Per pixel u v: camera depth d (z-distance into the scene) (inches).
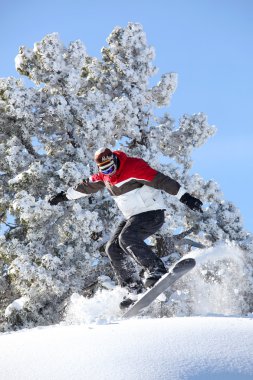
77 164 752.3
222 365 176.7
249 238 831.1
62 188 726.5
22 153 803.4
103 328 233.8
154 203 336.8
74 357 191.3
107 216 783.7
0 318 783.7
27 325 719.1
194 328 217.2
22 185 746.8
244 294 673.0
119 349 194.5
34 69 835.4
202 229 851.4
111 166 330.0
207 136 936.3
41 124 845.8
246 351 187.0
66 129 829.8
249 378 169.3
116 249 350.6
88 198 797.9
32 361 193.8
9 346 218.2
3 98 808.3
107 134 817.5
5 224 825.5
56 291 690.8
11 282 756.6
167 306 592.1
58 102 813.9
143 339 204.5
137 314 323.6
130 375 170.9
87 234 712.4
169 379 167.6
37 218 705.6
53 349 203.8
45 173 748.0
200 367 175.5
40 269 691.4
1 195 804.6
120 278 350.0
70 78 825.5
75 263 730.8
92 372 176.2
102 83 926.4
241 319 232.8
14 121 837.8
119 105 851.4
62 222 743.7
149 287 330.0
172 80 928.3
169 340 201.2
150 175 327.6
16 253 721.0
